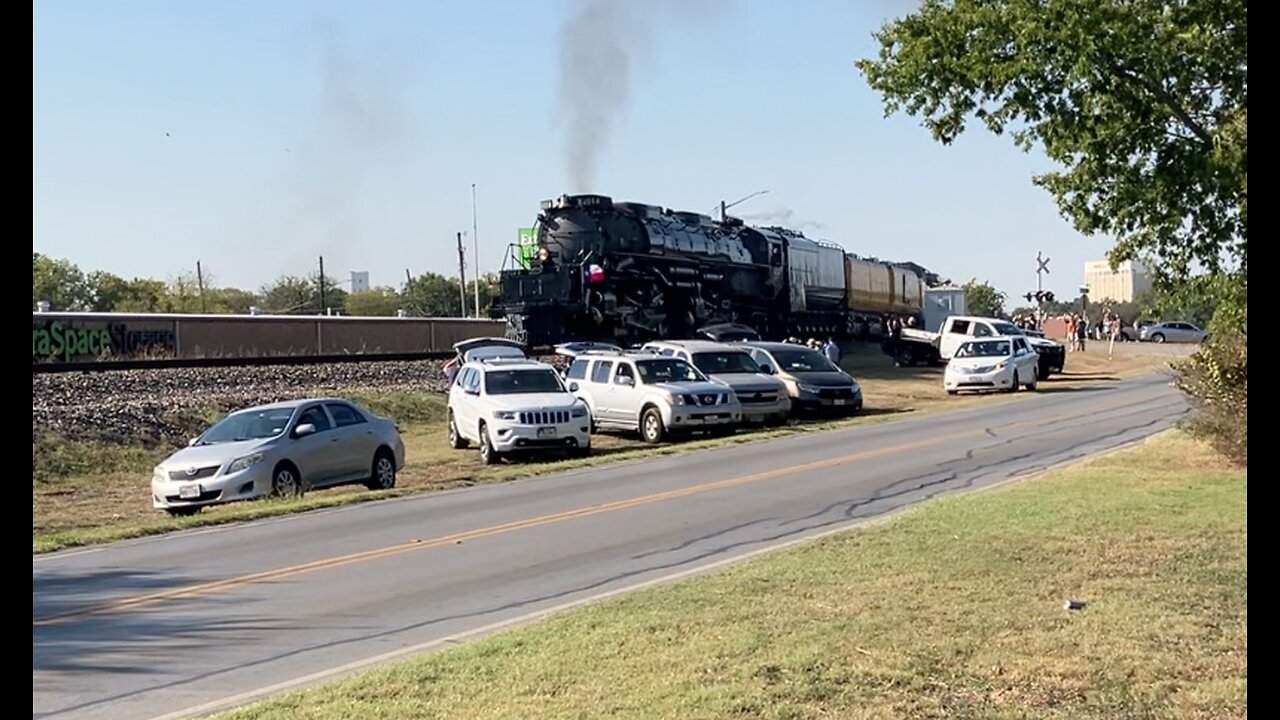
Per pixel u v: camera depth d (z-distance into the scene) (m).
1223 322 9.28
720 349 30.91
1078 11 8.57
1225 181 8.15
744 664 7.40
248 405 29.55
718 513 15.17
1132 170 8.95
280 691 7.81
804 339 53.34
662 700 6.75
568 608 9.62
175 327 40.44
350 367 37.38
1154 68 8.52
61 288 71.38
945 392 38.97
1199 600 8.76
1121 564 10.02
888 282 64.38
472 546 13.41
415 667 7.75
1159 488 14.27
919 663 7.30
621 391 28.09
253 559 13.10
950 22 9.38
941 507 13.38
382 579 11.71
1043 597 8.95
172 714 7.45
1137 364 53.59
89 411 26.50
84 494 21.67
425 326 52.03
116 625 9.98
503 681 7.32
